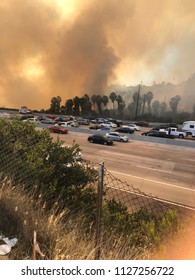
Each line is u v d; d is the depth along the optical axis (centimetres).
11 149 692
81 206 582
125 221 604
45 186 582
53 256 305
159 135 3694
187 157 2433
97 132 3859
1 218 362
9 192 430
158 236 414
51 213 460
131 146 2922
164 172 1862
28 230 340
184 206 1212
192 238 398
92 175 767
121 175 1750
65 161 735
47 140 809
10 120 825
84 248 328
